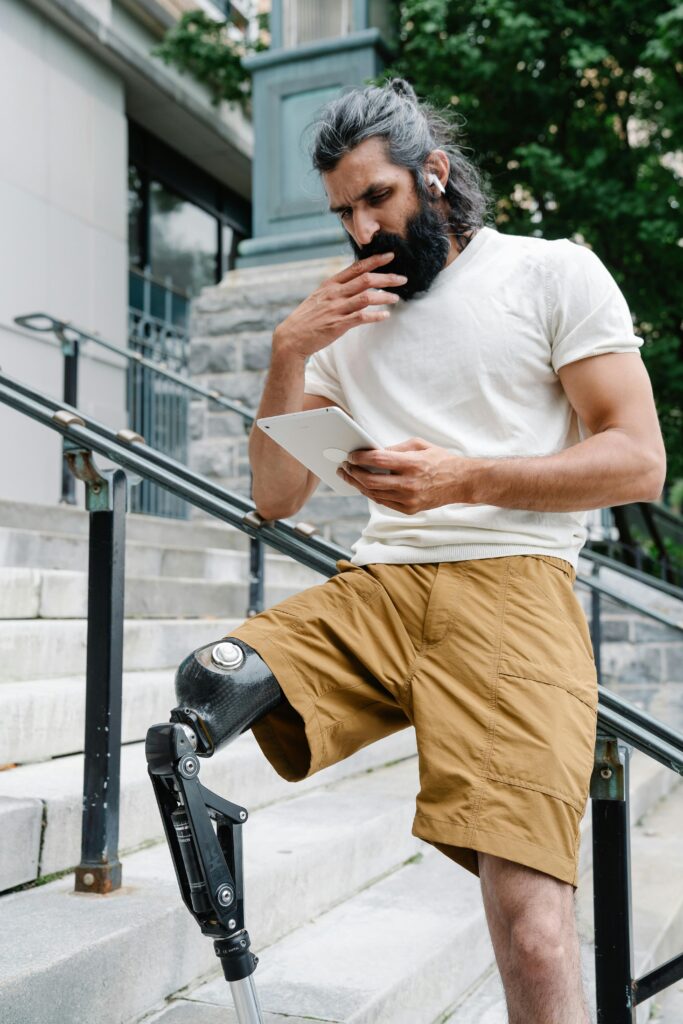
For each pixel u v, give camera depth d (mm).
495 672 1395
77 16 7992
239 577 5191
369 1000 1833
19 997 1468
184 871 1330
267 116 7348
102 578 1999
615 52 8234
